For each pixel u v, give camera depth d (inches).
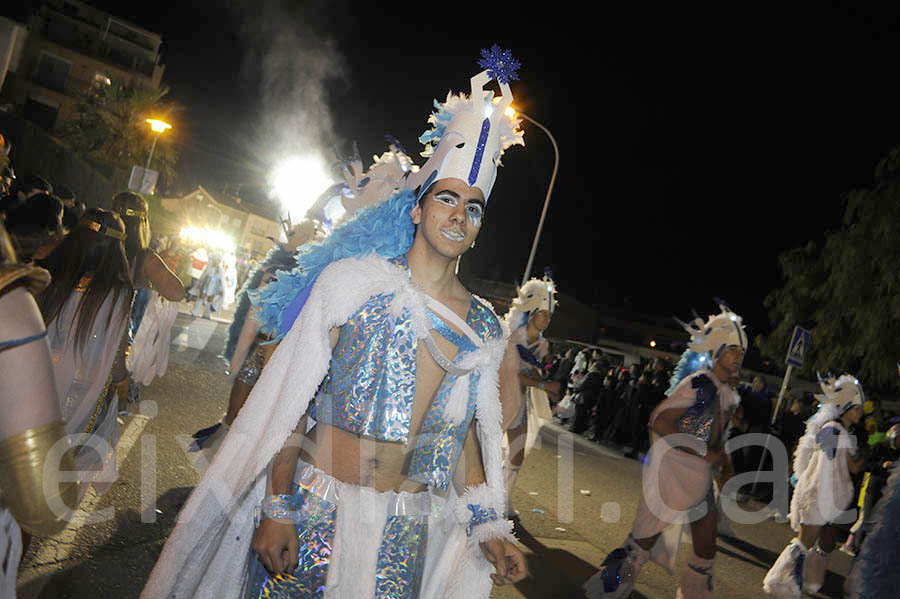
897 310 621.6
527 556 223.9
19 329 54.9
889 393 641.0
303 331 83.3
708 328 202.4
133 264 163.6
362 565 82.5
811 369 702.5
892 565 172.2
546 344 267.6
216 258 759.7
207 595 83.0
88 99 1664.6
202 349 466.6
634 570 191.6
